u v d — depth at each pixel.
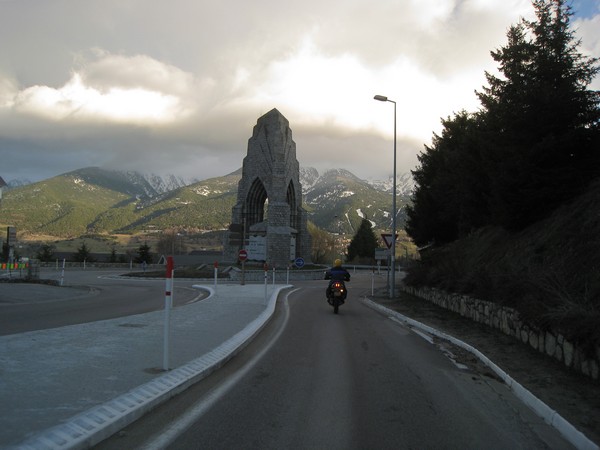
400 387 7.10
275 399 6.25
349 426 5.27
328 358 9.16
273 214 50.03
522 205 15.60
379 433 5.09
